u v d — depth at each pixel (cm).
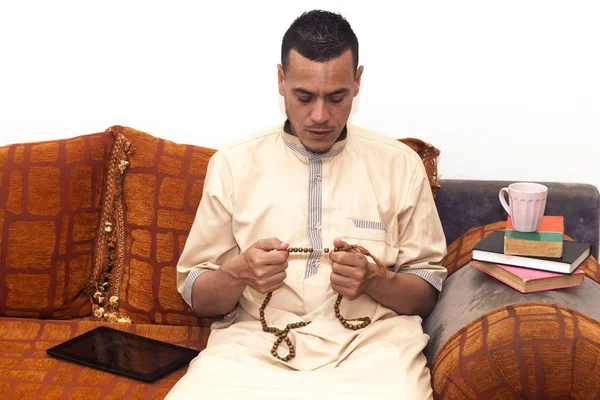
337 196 184
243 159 189
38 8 238
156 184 212
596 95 225
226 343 174
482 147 235
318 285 180
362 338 170
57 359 191
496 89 229
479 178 238
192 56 239
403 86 233
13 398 172
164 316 212
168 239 211
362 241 183
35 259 212
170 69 240
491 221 222
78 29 239
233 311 191
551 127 230
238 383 157
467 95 231
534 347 146
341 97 169
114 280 217
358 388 154
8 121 249
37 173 212
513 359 146
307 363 166
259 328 180
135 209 214
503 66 227
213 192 187
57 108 247
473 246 204
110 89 244
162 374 182
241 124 243
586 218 216
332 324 175
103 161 217
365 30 230
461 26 226
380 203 186
